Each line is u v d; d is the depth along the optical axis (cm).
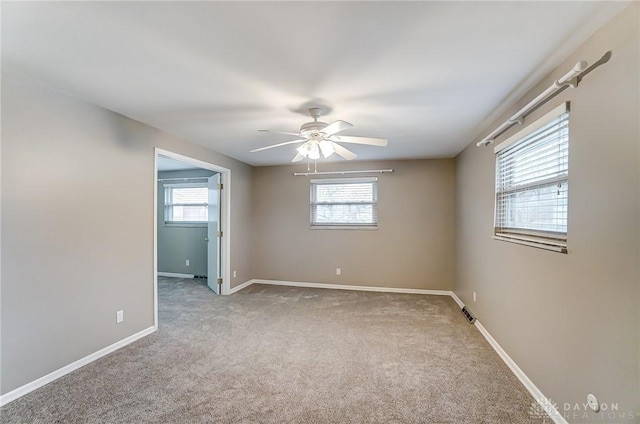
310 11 133
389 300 434
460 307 400
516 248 235
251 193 545
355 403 195
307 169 527
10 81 194
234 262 486
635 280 125
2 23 142
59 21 141
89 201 245
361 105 246
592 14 135
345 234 509
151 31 149
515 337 235
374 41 157
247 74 194
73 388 208
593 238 149
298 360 253
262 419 179
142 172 297
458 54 169
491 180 294
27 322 203
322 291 488
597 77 147
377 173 495
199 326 329
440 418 180
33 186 206
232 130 319
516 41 156
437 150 419
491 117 275
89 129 244
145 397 199
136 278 291
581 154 158
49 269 216
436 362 249
